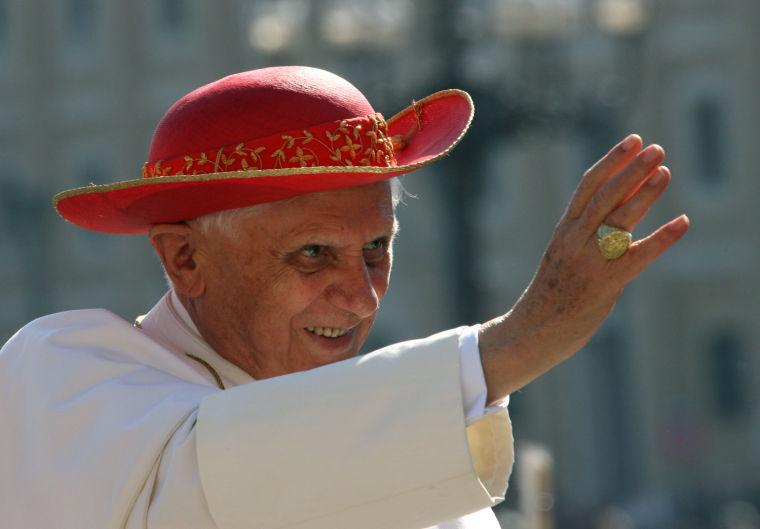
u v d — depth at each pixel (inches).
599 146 4072.3
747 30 4001.0
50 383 261.4
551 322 226.2
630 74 1801.2
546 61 1573.6
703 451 3964.1
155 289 4598.9
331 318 275.0
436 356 230.7
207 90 278.7
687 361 4104.3
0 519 259.6
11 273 4488.2
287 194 267.0
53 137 4739.2
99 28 4724.4
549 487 472.7
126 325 275.0
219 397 238.8
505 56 1860.2
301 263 272.5
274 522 230.5
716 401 4077.3
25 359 268.8
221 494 231.1
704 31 4052.7
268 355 281.4
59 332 270.2
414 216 4173.2
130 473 242.5
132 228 297.0
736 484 3769.7
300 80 276.7
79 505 247.1
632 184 219.1
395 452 226.2
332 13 1728.6
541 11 1562.5
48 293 4503.0
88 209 288.5
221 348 287.3
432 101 309.0
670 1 4097.0
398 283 4195.4
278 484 229.8
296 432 230.4
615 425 4114.2
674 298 4128.9
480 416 225.3
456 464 225.0
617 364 4143.7
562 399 4104.3
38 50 4761.3
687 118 4084.6
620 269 222.4
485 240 4173.2
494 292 4200.3
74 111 4719.5
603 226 222.1
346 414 229.6
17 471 260.1
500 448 232.2
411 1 2022.6
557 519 2790.4
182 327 291.7
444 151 272.2
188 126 274.7
